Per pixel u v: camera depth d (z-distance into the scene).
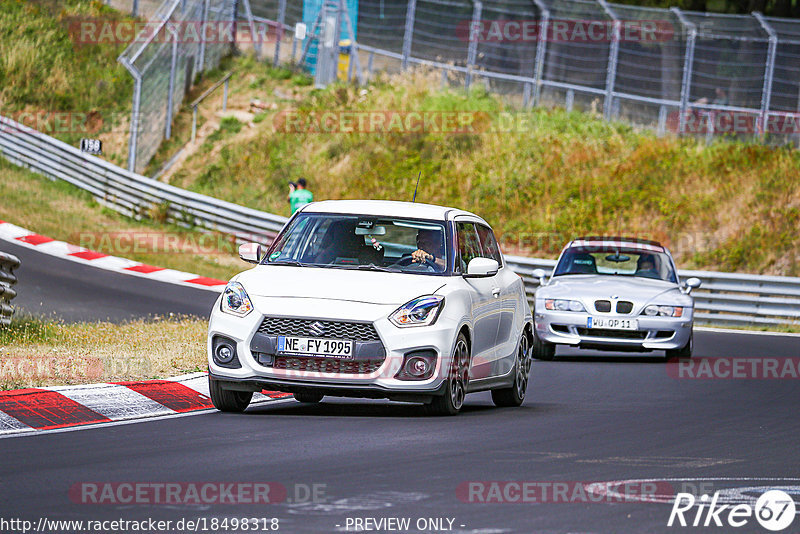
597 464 29.88
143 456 29.53
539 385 52.22
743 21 130.62
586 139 128.25
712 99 145.88
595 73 150.38
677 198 118.94
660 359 66.06
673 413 42.69
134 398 39.34
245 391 39.25
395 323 37.44
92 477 26.47
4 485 25.36
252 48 149.00
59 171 122.38
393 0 159.12
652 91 149.38
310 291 37.97
